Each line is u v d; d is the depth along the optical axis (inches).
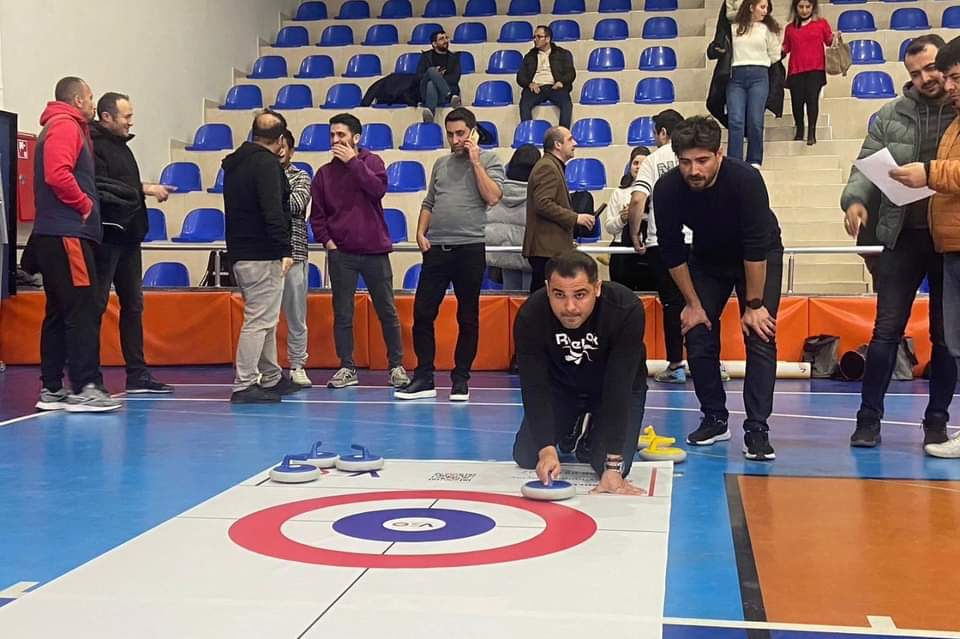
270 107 436.8
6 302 302.8
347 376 254.2
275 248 221.5
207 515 120.7
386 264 248.4
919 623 85.7
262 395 225.1
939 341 164.7
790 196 349.1
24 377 275.1
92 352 211.3
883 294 167.8
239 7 462.9
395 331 249.9
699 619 86.4
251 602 89.1
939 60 145.8
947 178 142.3
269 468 151.9
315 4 519.2
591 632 82.0
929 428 167.5
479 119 412.5
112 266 228.7
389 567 99.0
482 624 83.6
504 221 293.0
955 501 130.9
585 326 125.7
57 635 81.7
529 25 473.1
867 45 426.0
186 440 177.3
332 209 246.1
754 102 339.6
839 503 129.6
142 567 99.7
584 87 422.3
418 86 418.6
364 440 176.2
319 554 103.7
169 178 381.4
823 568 101.6
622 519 117.7
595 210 333.7
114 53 362.3
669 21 460.4
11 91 309.7
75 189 199.8
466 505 124.6
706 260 165.2
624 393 127.3
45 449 169.0
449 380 271.9
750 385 160.7
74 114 202.4
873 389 170.6
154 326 303.3
